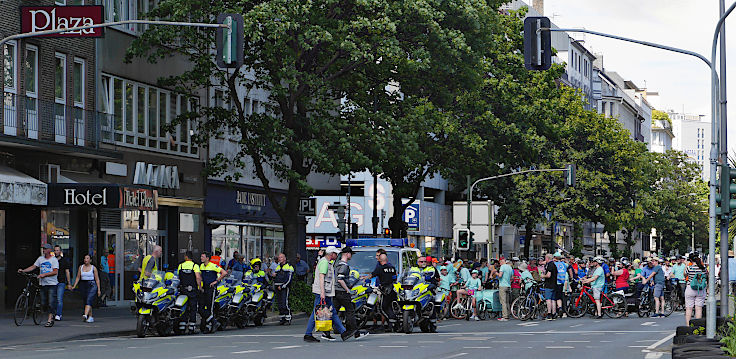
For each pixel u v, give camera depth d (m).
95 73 43.25
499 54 58.41
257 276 36.50
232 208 55.56
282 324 37.56
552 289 42.25
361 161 41.41
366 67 43.69
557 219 81.25
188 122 51.16
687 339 22.50
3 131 37.22
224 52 25.92
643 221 116.31
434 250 89.06
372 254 34.97
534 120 58.75
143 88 47.16
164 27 40.81
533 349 25.56
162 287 30.58
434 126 48.56
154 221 48.41
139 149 46.59
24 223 39.53
